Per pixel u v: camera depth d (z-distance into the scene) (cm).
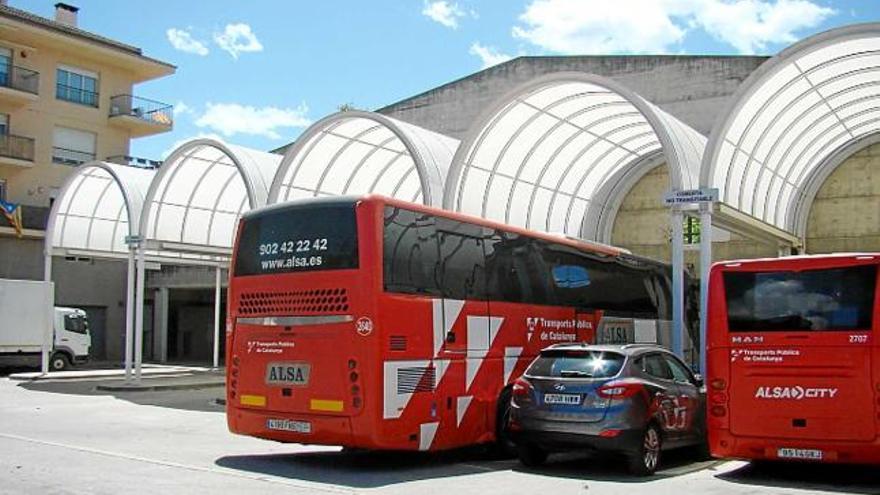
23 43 4038
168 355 4466
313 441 1154
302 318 1167
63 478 1026
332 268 1152
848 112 2095
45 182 4094
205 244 2895
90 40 4175
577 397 1140
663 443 1202
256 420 1201
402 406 1134
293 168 2255
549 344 1462
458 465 1252
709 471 1230
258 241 1238
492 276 1347
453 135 3350
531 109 1933
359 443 1109
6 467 1107
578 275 1600
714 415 1157
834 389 1080
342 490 997
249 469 1156
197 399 2256
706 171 1661
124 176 2816
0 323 3108
